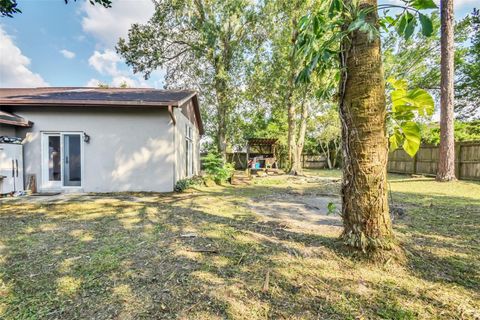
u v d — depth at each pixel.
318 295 1.97
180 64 14.09
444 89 8.60
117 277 2.29
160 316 1.75
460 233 3.41
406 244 2.87
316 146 20.50
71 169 7.68
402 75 10.02
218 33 12.06
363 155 2.38
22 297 2.00
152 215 4.66
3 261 2.66
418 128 2.54
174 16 12.39
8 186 6.80
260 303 1.88
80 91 9.15
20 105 7.25
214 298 1.95
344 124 2.47
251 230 3.65
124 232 3.63
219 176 9.84
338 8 2.04
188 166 10.73
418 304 1.84
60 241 3.26
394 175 12.04
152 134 7.66
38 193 7.32
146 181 7.68
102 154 7.61
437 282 2.12
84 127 7.57
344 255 2.53
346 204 2.59
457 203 5.39
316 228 3.73
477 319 1.67
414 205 5.20
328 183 10.04
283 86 13.04
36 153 7.51
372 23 2.18
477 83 12.42
